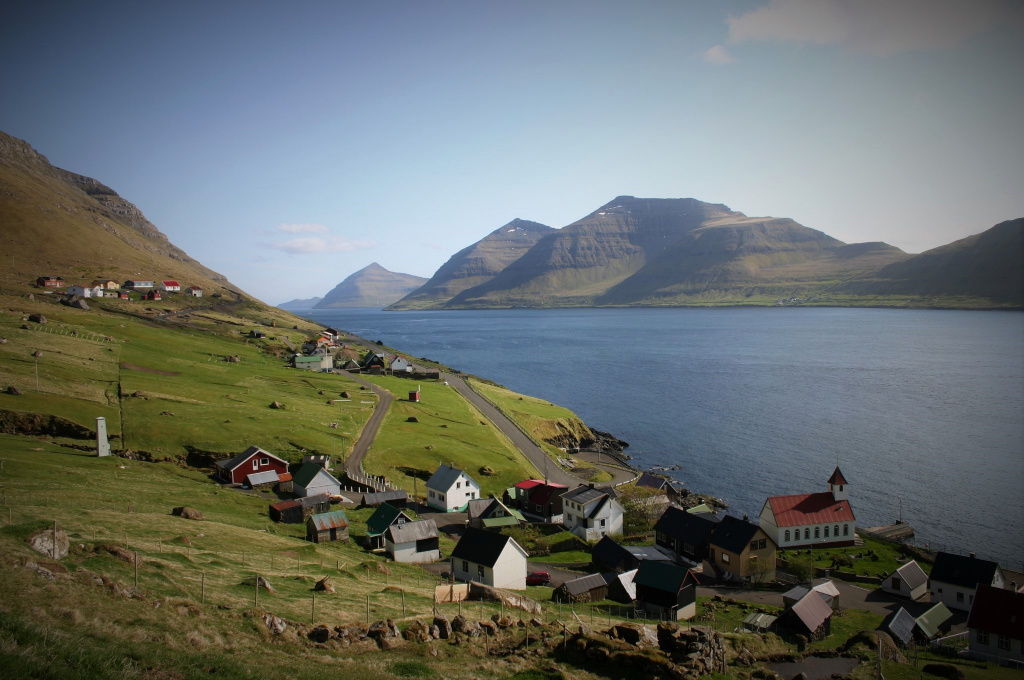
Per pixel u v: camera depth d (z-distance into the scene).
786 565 78.69
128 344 166.88
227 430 107.56
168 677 24.88
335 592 43.84
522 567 64.31
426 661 33.75
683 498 108.00
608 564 72.75
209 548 52.28
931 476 118.19
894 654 51.44
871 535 91.69
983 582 66.62
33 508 51.78
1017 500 105.62
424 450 115.38
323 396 148.25
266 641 31.72
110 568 36.03
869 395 195.12
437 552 73.00
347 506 87.25
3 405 97.12
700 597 69.19
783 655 48.81
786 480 120.38
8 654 22.19
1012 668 52.06
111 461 85.88
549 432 150.62
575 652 38.03
